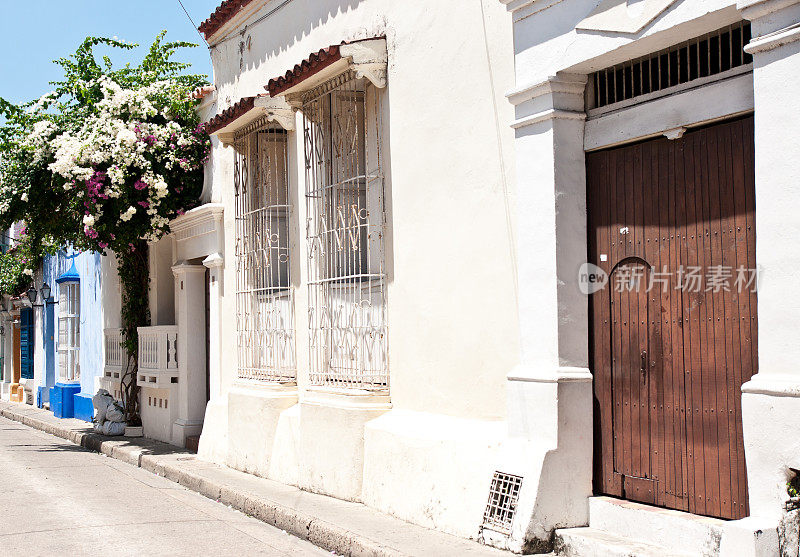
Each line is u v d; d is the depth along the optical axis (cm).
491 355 731
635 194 622
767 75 492
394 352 872
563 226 650
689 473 578
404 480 790
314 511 830
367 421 875
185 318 1406
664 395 597
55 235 1539
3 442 1669
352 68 884
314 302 1005
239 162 1196
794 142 478
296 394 1060
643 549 570
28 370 2630
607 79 646
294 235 1076
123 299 1638
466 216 764
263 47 1188
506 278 715
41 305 2475
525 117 671
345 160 945
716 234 561
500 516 661
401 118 860
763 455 489
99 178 1369
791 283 480
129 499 1011
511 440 678
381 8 899
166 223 1420
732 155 552
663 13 557
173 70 1534
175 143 1400
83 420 1978
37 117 1480
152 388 1527
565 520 636
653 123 598
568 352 648
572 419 643
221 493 997
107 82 1440
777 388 481
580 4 625
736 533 483
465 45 767
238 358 1200
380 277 890
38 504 968
